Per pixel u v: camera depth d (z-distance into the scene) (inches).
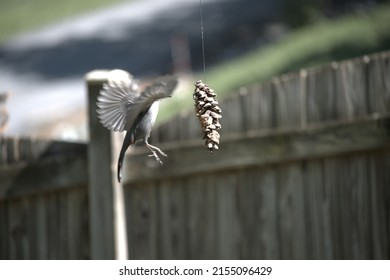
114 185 412.2
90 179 415.8
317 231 396.5
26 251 440.5
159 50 1331.2
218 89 872.9
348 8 1059.3
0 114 456.4
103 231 415.2
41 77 1339.8
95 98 410.3
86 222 424.8
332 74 388.5
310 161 395.9
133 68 1255.5
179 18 1545.3
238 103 401.4
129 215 420.5
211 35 1314.0
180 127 409.7
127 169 413.7
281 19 1242.6
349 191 390.9
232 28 1321.4
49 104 1133.7
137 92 232.8
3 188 438.9
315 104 390.9
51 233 434.0
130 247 420.8
